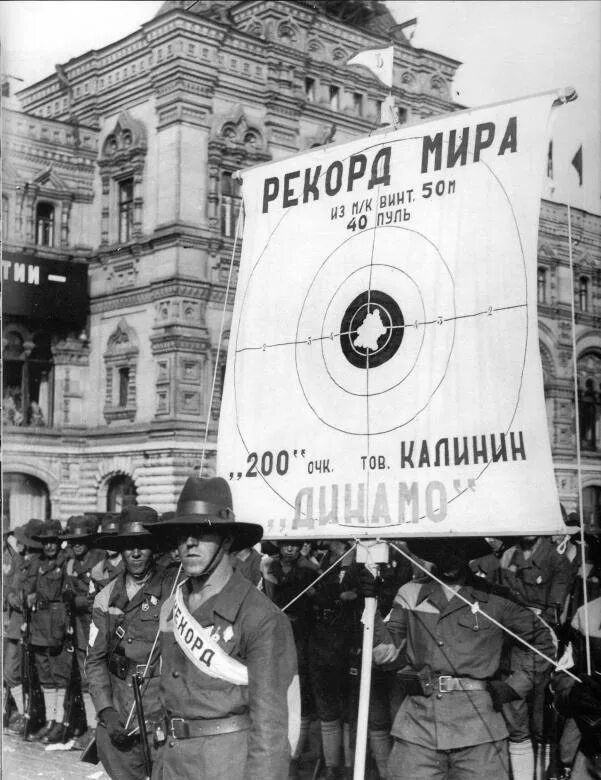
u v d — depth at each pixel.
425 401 4.89
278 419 5.41
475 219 4.86
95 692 5.65
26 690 8.77
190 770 4.25
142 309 14.42
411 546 5.05
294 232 5.56
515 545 6.99
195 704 4.27
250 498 5.41
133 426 13.66
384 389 5.05
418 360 4.95
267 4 15.38
